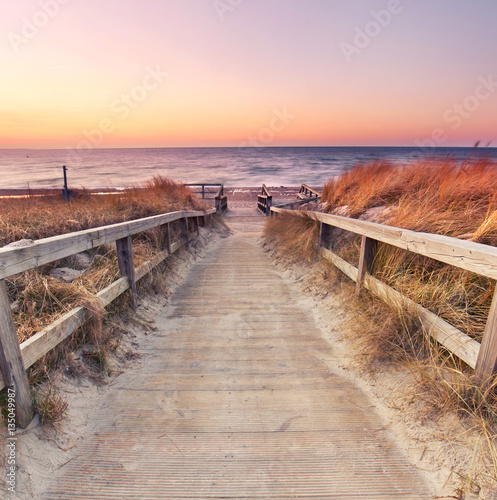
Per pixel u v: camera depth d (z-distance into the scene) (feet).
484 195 11.32
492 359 5.34
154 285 13.25
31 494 4.83
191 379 8.09
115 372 8.18
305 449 5.91
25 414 5.45
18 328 6.68
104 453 5.77
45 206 17.17
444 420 5.93
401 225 10.82
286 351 9.43
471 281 7.55
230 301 13.24
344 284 11.97
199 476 5.35
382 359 8.05
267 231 25.26
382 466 5.54
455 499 4.80
